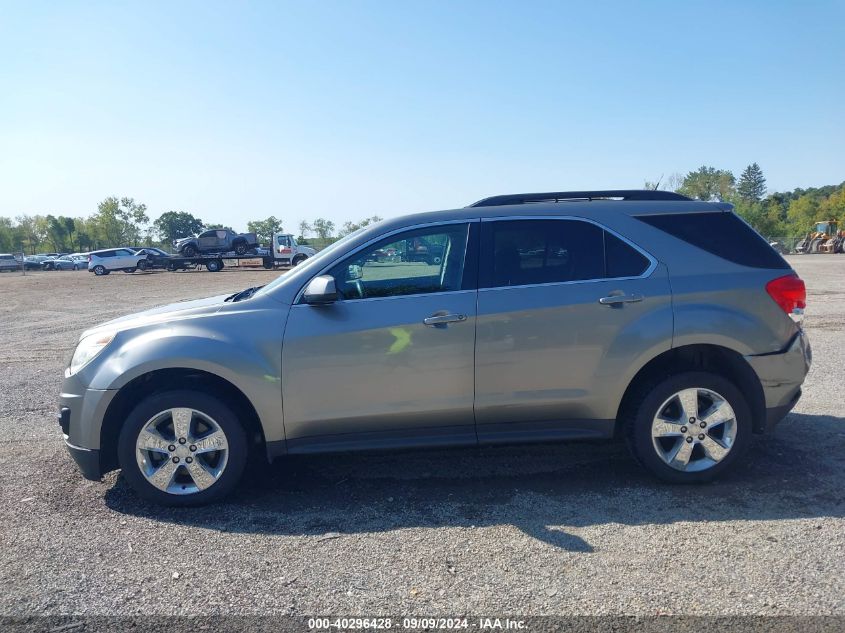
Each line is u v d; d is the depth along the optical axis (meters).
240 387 4.07
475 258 4.29
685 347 4.28
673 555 3.36
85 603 3.04
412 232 4.33
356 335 4.11
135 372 4.06
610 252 4.31
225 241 44.41
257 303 4.24
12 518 4.04
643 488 4.29
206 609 2.97
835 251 49.44
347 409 4.16
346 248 4.32
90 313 16.86
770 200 91.62
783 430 5.39
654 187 5.02
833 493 4.09
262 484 4.55
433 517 3.93
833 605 2.87
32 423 6.27
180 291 24.28
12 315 16.91
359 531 3.76
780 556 3.31
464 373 4.17
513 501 4.14
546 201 4.56
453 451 5.16
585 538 3.58
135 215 105.88
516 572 3.23
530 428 4.29
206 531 3.81
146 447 4.12
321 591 3.11
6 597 3.11
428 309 4.15
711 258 4.32
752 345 4.21
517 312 4.16
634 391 4.32
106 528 3.87
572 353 4.18
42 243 111.31
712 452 4.23
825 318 11.86
